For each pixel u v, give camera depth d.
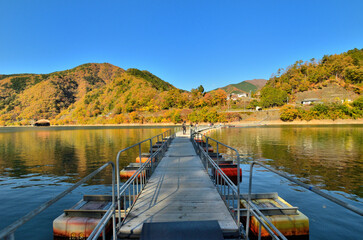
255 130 52.38
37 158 19.84
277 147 23.36
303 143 26.56
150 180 6.40
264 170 12.77
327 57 141.50
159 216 4.00
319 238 5.47
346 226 6.05
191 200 4.79
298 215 5.02
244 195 6.00
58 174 13.57
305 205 7.55
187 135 25.56
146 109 128.25
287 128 59.25
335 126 65.06
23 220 1.40
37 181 11.91
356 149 21.38
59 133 63.53
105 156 20.19
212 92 139.50
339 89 112.75
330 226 6.07
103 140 37.25
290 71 145.38
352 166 14.03
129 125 115.31
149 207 4.41
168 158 9.98
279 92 111.81
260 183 10.16
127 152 22.27
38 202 8.71
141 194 5.20
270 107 111.75
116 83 196.25
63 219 4.99
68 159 19.03
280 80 142.62
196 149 12.07
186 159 9.73
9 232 1.28
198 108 116.69
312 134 39.38
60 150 25.27
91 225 4.85
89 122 141.00
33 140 40.25
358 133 40.47
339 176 11.63
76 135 52.53
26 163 17.48
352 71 115.19
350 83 117.12
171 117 108.81
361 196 8.66
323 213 6.90
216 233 3.25
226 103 126.12
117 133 55.84
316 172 12.52
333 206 7.45
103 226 2.87
